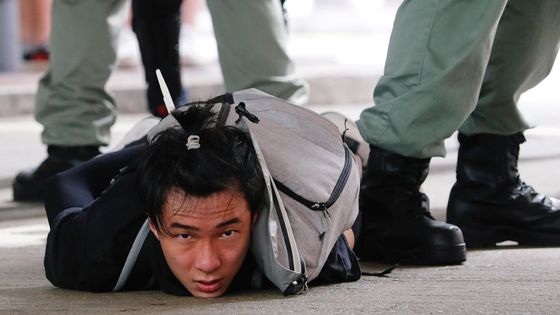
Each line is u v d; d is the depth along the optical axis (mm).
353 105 11820
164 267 3643
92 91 5812
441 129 4113
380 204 4246
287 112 3773
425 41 4023
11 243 4777
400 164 4215
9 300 3682
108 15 5742
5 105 10414
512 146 4578
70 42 5730
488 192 4559
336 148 3795
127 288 3789
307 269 3637
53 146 5852
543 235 4574
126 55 13039
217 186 3361
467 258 4344
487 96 4496
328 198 3637
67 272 3748
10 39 12445
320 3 19922
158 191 3398
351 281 3900
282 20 5367
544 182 6223
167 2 5961
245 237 3500
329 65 13586
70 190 3998
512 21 4414
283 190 3596
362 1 19922
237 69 5328
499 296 3621
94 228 3666
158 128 3658
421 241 4176
